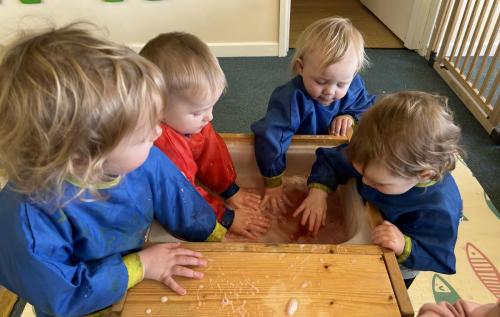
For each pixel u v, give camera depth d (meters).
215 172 0.99
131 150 0.52
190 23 2.31
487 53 1.81
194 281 0.64
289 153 1.04
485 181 1.54
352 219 0.87
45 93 0.45
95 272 0.60
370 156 0.70
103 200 0.60
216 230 0.83
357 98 1.15
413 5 2.27
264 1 2.23
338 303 0.61
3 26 2.22
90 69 0.46
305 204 0.93
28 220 0.53
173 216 0.76
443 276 1.19
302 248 0.68
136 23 2.29
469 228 1.33
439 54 2.18
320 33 0.96
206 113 0.82
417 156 0.67
